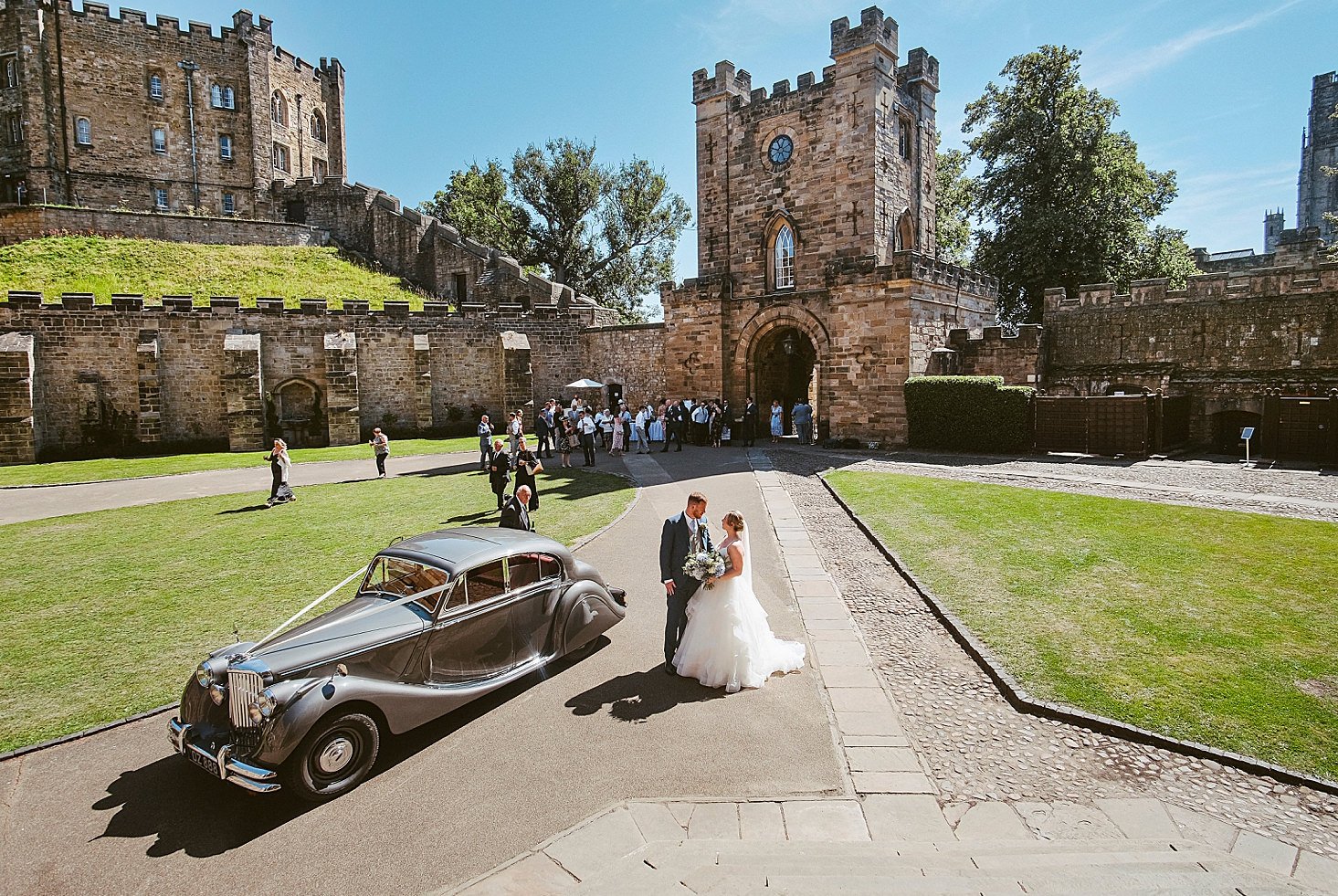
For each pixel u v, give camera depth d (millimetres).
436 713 6664
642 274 65188
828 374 29047
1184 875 4086
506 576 7668
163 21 47062
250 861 5105
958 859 4613
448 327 36156
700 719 7074
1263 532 12859
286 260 44031
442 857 5102
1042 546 12570
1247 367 28016
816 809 5547
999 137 38688
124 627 9758
